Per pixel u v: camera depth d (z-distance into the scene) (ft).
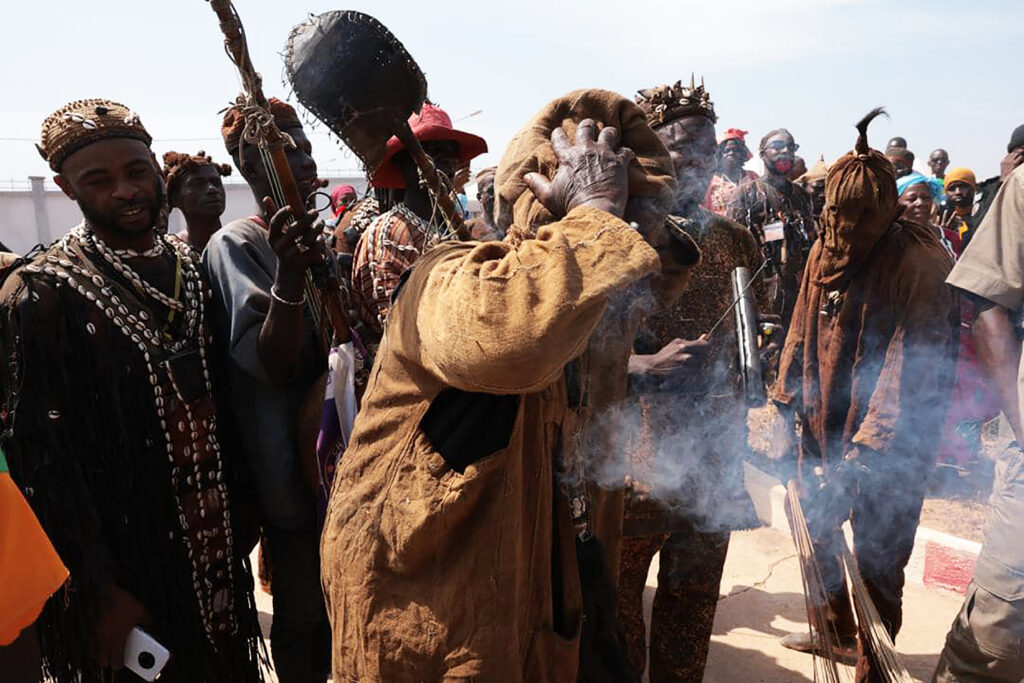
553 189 5.43
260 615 13.51
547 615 5.84
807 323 11.93
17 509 5.88
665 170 6.37
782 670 11.92
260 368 8.29
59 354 7.52
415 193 8.70
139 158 7.88
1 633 5.86
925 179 19.39
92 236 8.03
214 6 6.13
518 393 4.81
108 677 8.02
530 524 5.69
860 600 8.86
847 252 11.00
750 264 10.14
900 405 10.61
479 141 9.71
